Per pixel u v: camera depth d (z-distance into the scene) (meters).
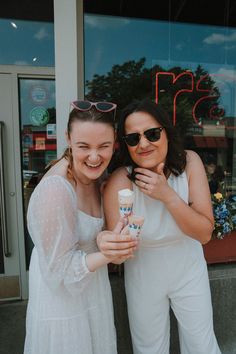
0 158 2.81
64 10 1.96
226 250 2.47
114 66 2.76
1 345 2.26
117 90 2.79
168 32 2.86
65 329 1.26
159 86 2.88
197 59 2.97
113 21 2.72
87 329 1.32
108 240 1.11
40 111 2.92
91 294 1.35
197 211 1.44
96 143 1.15
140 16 2.78
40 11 2.79
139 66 2.82
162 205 1.45
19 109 2.87
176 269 1.55
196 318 1.60
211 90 3.03
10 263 2.92
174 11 2.84
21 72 2.83
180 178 1.48
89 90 2.73
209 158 3.06
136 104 1.36
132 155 1.39
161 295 1.59
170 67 2.91
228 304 2.35
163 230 1.47
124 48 2.77
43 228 1.15
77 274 1.17
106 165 1.23
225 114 3.08
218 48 3.01
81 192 1.30
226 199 2.73
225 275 2.35
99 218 1.37
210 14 2.94
